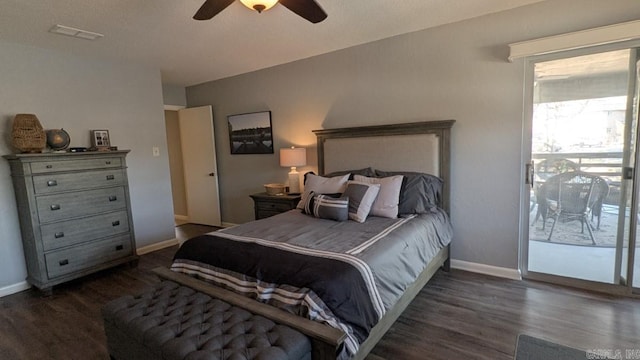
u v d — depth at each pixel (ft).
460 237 10.44
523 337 6.77
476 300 8.43
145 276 11.12
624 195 8.28
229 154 16.55
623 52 7.97
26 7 7.72
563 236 9.11
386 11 8.81
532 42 8.47
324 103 12.91
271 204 13.10
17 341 7.39
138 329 5.20
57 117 11.03
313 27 9.78
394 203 9.45
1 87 9.82
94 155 10.73
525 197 9.44
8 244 10.00
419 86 10.64
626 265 8.39
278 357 4.33
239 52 11.90
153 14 8.41
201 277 6.95
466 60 9.75
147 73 13.51
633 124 8.01
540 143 9.18
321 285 5.29
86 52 11.25
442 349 6.52
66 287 10.34
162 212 14.21
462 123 10.02
